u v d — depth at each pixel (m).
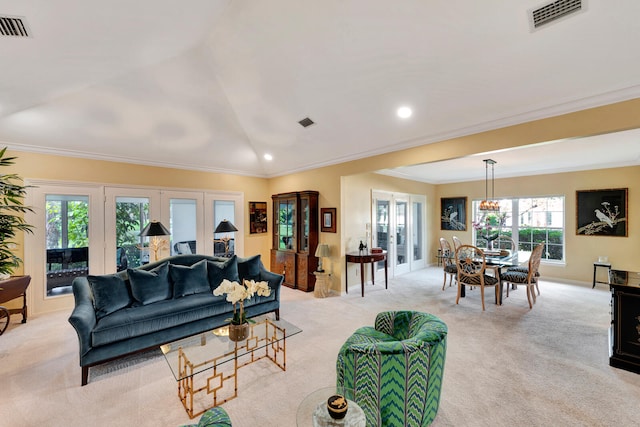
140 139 4.31
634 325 2.45
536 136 2.81
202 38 3.07
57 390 2.26
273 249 5.96
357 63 2.84
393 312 2.31
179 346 2.34
